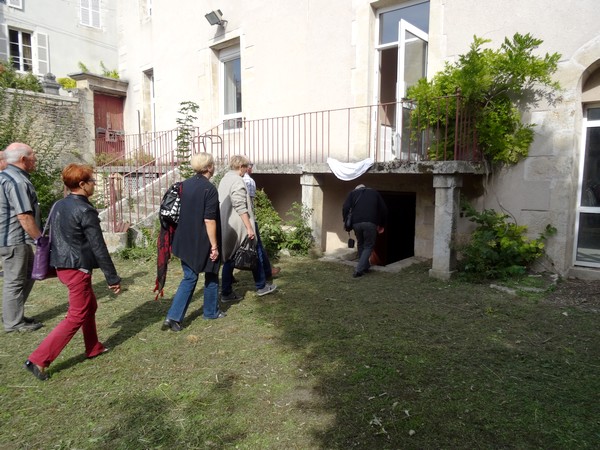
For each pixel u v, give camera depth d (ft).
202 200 12.59
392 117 25.61
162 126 39.06
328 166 22.58
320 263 22.11
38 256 10.18
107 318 14.05
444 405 8.89
